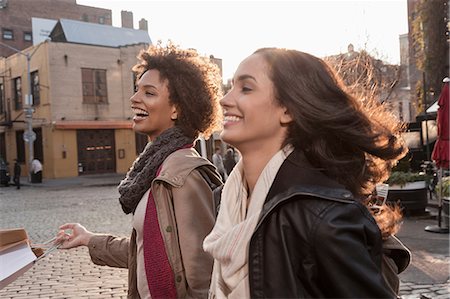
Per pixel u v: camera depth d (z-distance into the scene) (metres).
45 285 5.28
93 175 28.12
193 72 1.98
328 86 1.18
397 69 15.92
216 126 2.11
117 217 10.74
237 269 1.11
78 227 2.14
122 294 4.94
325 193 1.02
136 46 29.64
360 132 1.16
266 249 1.04
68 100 27.39
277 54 1.19
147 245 1.72
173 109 1.96
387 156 1.21
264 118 1.17
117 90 29.12
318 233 0.96
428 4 19.98
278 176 1.14
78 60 27.69
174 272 1.68
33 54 27.95
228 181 1.31
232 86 1.26
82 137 28.02
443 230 7.10
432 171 11.25
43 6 48.91
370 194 1.30
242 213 1.25
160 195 1.73
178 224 1.70
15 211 12.62
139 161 1.96
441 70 19.84
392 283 1.21
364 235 0.98
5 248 1.77
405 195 8.44
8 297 4.85
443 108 7.46
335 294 0.94
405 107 22.61
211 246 1.19
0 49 46.72
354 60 1.50
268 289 1.01
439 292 4.41
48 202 14.87
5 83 31.84
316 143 1.15
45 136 27.58
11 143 31.72
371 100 1.36
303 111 1.13
